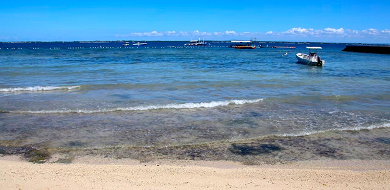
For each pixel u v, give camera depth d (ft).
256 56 201.36
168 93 56.24
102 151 27.76
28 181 20.71
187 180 21.45
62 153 27.17
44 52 230.68
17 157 26.03
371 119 39.83
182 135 32.37
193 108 44.45
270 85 67.72
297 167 24.89
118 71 90.79
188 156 26.89
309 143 30.58
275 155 27.43
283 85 68.23
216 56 192.24
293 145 29.94
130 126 35.29
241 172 23.25
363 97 54.75
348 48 340.59
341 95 55.52
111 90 58.29
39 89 57.77
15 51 247.50
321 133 33.65
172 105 45.24
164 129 34.35
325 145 30.04
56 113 40.57
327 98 53.21
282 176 22.59
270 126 36.04
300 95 55.62
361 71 108.06
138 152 27.66
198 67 109.70
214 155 27.22
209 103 46.50
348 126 36.45
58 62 123.85
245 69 106.01
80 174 22.20
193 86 64.08
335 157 27.14
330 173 23.38
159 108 43.80
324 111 43.93
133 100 49.67
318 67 122.62
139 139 30.99
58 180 20.99
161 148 28.68
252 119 39.01
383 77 88.63
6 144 29.04
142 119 38.27
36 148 28.19
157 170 23.35
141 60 144.15
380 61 165.78
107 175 22.11
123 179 21.43
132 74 83.56
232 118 39.29
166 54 211.41
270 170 23.79
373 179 22.35
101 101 48.52
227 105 46.70
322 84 71.31
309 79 80.23
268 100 50.52
